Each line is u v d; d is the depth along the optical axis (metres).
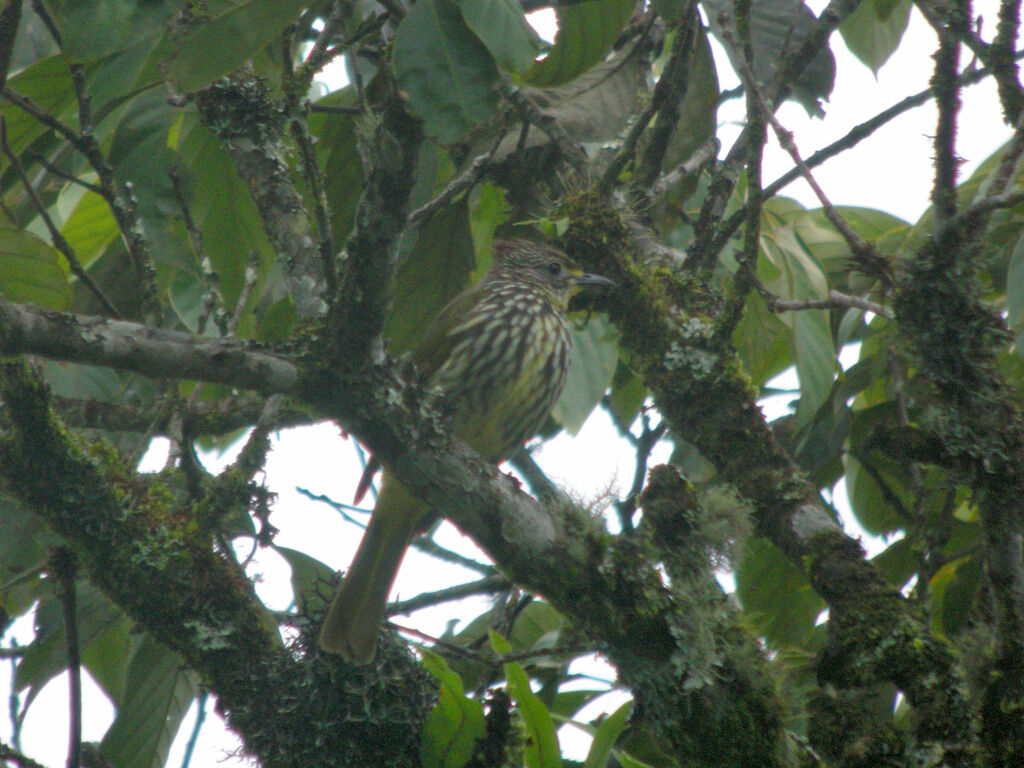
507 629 9.98
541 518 6.74
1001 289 9.08
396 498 8.81
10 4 5.85
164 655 9.18
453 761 6.75
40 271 7.55
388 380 6.62
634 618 6.52
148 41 7.27
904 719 8.20
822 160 7.46
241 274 9.93
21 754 7.02
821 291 10.02
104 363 6.20
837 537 7.10
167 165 9.90
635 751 8.75
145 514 7.22
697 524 6.71
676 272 8.77
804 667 7.43
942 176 5.90
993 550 5.99
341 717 6.73
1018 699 5.82
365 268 6.17
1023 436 6.00
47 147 9.64
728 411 7.88
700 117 9.74
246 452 7.38
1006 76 5.84
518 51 6.09
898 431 6.24
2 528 9.34
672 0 7.25
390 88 5.95
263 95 9.06
